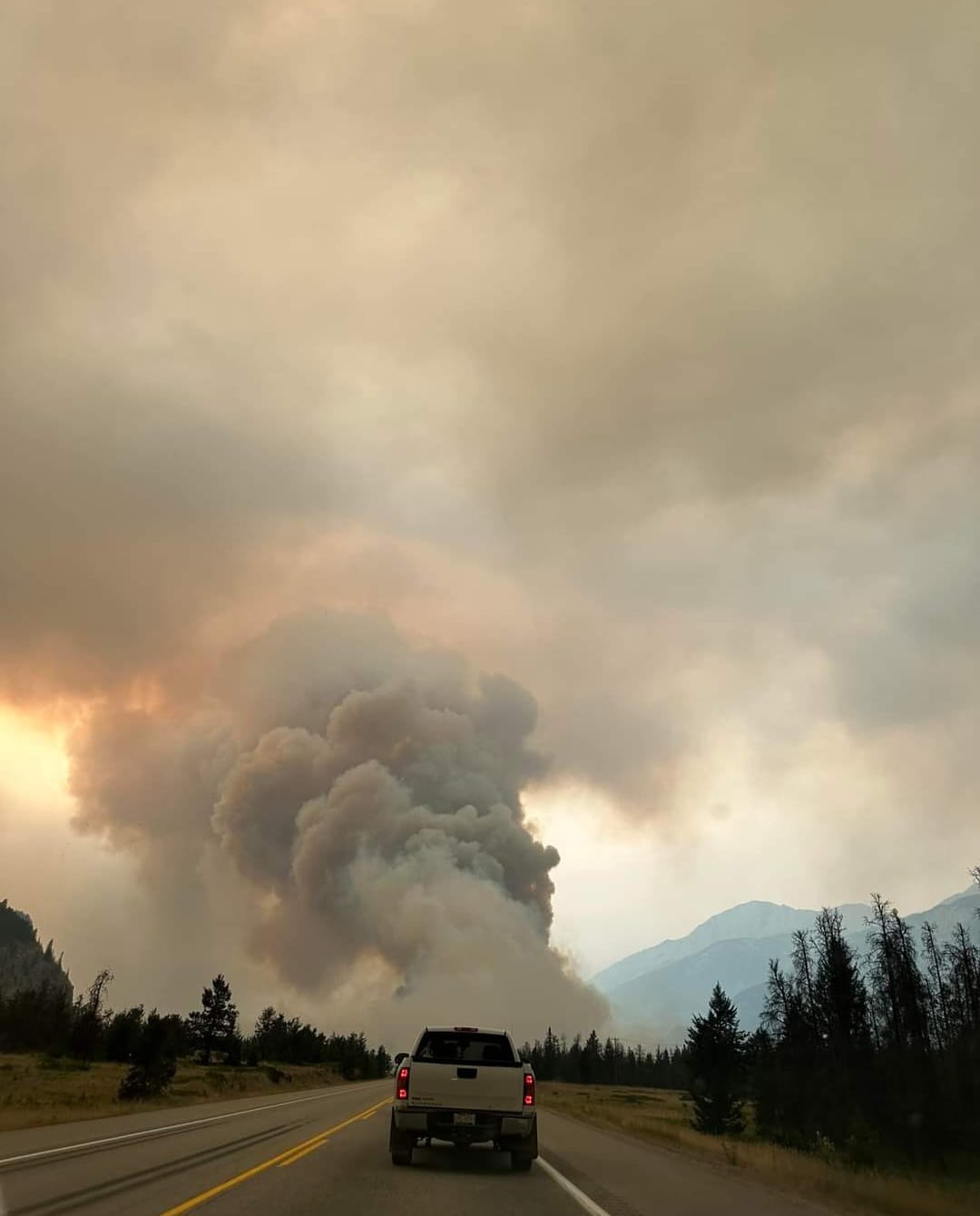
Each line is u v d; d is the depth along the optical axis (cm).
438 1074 1577
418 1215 1056
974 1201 1639
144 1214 1005
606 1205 1216
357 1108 3353
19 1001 10075
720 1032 6606
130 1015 8912
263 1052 12175
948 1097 3666
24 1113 2547
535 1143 1567
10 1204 1059
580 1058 16762
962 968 4528
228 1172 1382
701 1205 1270
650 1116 5531
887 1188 1532
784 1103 4875
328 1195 1183
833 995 5156
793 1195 1439
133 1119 2597
